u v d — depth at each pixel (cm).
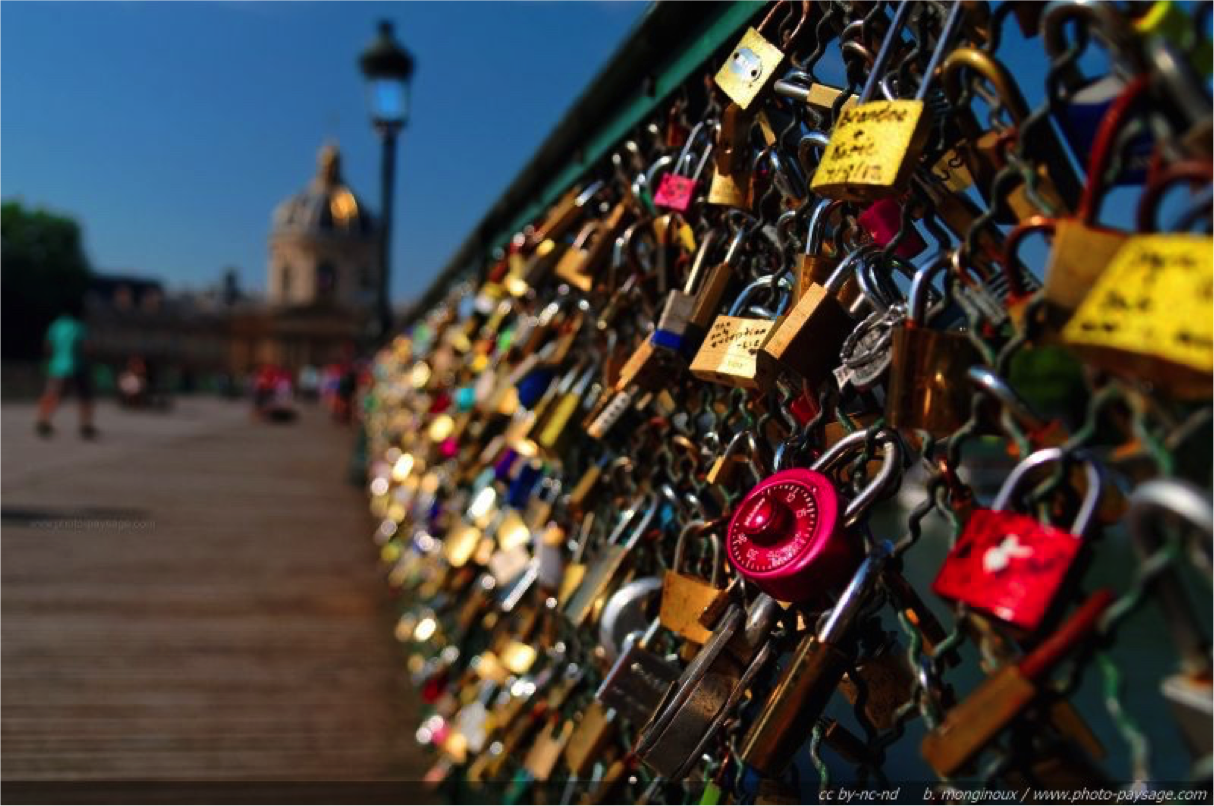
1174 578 58
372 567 688
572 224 236
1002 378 74
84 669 438
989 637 73
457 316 488
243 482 1195
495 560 259
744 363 117
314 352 11781
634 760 165
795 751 95
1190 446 59
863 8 111
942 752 71
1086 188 65
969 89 83
